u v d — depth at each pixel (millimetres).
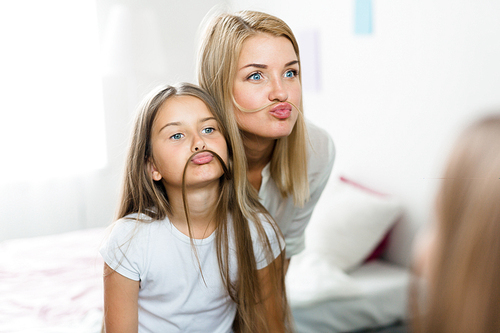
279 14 2439
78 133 2932
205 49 776
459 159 249
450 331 240
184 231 768
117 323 743
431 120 1199
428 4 1211
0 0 2707
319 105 2086
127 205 781
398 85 1426
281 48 714
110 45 2820
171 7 3141
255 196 861
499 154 235
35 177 2861
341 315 1413
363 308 1391
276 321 856
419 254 266
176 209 756
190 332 799
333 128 1963
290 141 863
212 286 780
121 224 743
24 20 2758
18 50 2760
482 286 234
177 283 762
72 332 1215
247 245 789
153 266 744
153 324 784
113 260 728
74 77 2889
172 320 779
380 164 1579
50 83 2840
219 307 802
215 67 750
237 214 779
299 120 839
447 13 1107
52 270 1701
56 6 2820
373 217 1538
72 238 2123
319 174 1032
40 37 2795
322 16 2035
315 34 2084
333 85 1958
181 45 3186
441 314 245
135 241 733
